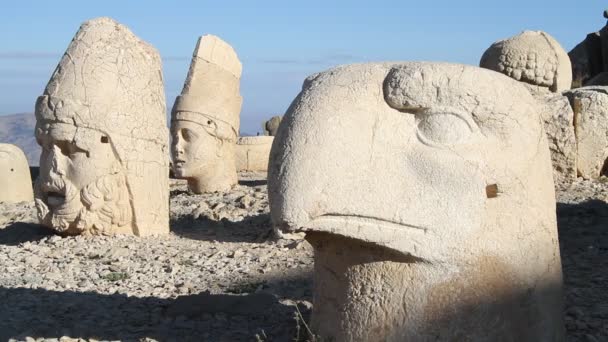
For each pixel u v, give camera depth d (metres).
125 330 5.09
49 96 8.33
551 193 4.12
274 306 5.54
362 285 3.98
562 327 4.13
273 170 3.88
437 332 3.83
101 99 8.30
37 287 6.38
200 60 12.45
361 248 3.98
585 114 11.70
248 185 14.27
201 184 12.48
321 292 4.24
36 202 8.69
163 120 8.90
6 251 8.02
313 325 4.29
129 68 8.53
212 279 6.63
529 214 3.97
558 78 12.06
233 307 5.39
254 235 8.73
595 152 11.72
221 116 12.46
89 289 6.34
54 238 8.48
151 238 8.57
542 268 4.01
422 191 3.83
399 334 3.87
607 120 11.64
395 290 3.90
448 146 3.85
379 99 3.93
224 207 10.52
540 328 3.98
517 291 3.91
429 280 3.86
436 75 3.86
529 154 3.95
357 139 3.83
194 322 5.21
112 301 5.89
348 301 4.02
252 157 17.72
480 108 3.86
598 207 9.43
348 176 3.79
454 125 3.87
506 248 3.91
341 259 4.07
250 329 5.02
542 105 11.52
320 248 4.20
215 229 9.20
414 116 3.94
